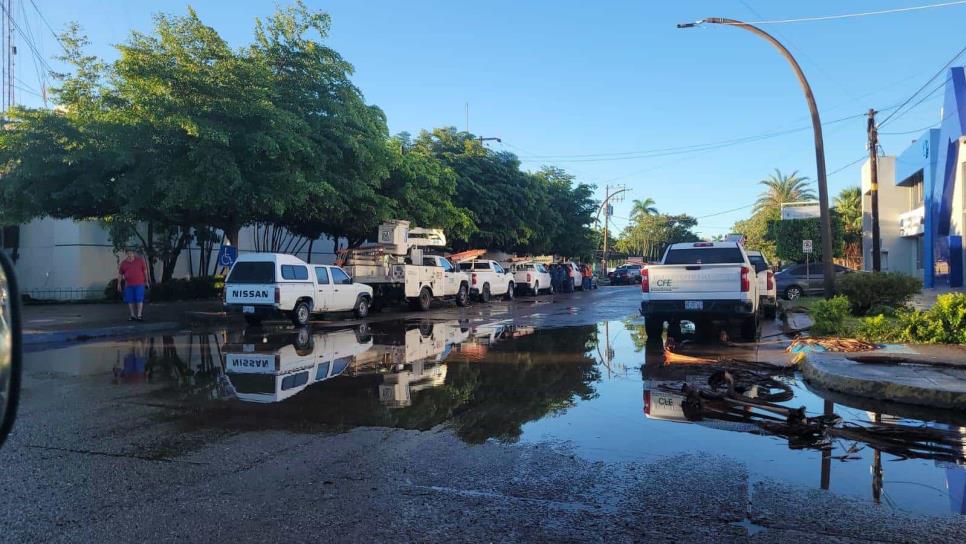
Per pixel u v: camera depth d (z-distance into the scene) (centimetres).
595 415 700
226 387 850
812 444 589
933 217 2778
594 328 1605
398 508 439
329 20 2019
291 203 1881
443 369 991
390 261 2164
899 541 386
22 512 432
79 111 1803
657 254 9119
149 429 641
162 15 1728
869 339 1162
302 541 389
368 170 2117
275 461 541
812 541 387
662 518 422
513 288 2977
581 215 5041
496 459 546
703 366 1006
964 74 2492
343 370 981
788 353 1120
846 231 4759
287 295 1590
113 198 1791
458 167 3484
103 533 399
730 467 525
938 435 601
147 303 2478
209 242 3112
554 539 391
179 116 1579
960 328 1110
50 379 911
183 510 436
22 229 2745
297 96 1928
